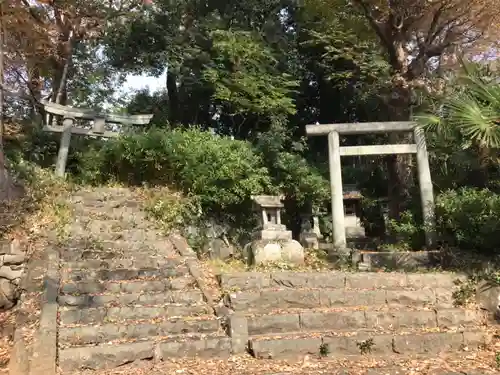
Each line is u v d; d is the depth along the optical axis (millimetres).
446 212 9086
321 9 14148
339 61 15648
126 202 9820
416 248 9711
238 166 10898
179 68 15766
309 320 5922
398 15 11125
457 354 5652
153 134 11391
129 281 6508
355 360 5344
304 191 11992
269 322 5773
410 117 10875
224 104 15844
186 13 17344
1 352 5094
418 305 6777
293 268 8383
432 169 10961
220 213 10773
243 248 9906
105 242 7930
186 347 5129
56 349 4758
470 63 8172
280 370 4898
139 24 16516
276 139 12500
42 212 8352
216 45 14016
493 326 6516
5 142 12477
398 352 5605
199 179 10453
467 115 6727
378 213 14680
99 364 4738
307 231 11430
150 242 8273
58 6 13047
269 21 16188
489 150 8117
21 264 6953
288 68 16031
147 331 5355
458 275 7402
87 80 18328
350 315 6055
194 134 11672
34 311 5500
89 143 13445
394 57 11820
